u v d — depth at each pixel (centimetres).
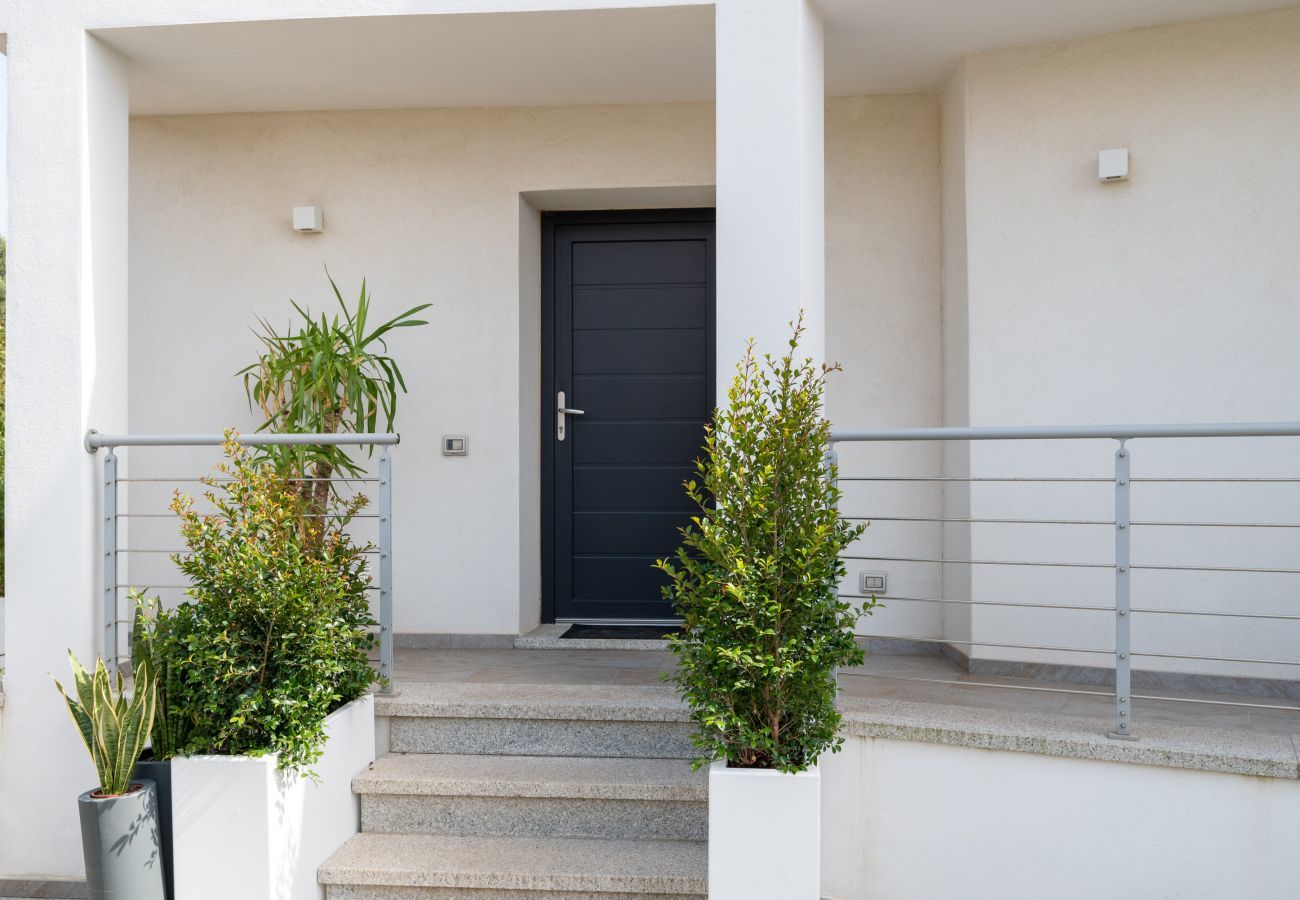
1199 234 439
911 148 519
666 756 389
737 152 382
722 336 382
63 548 401
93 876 326
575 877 334
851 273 523
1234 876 304
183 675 347
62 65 409
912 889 342
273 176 552
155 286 556
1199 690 437
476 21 413
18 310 405
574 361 570
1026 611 465
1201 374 439
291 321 551
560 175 536
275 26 415
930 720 344
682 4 393
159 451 553
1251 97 430
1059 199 461
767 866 307
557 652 521
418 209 546
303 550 365
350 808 373
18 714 401
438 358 546
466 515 544
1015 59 465
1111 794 318
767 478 315
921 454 518
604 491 568
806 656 311
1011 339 468
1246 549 436
